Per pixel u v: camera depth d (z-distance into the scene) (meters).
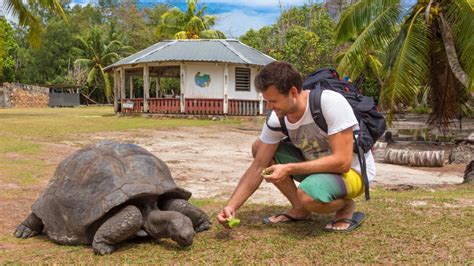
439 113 15.97
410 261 3.26
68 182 4.02
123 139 13.84
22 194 6.29
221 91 23.95
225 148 13.00
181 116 23.92
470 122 32.00
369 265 3.22
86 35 53.56
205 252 3.57
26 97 40.88
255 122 23.42
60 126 16.69
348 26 15.01
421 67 13.31
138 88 50.19
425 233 3.87
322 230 4.04
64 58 53.50
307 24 39.44
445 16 13.30
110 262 3.41
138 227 3.68
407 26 14.05
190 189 7.04
